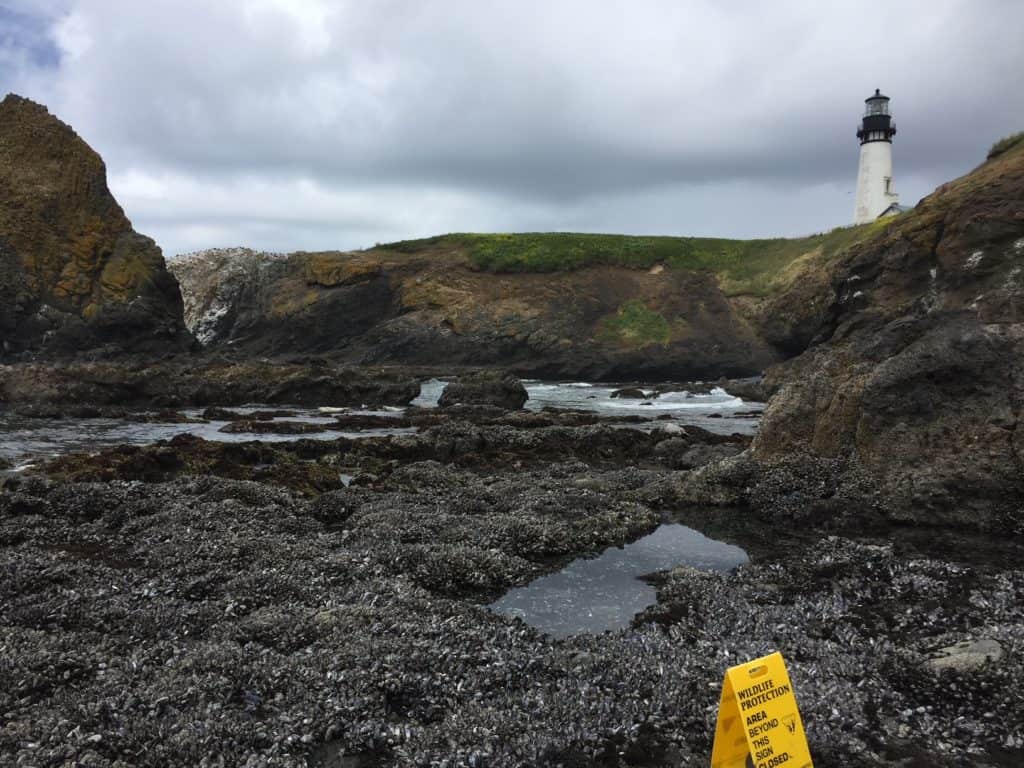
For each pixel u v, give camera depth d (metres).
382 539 15.32
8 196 77.44
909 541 15.83
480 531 15.95
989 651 9.55
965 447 17.38
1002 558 14.45
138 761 7.22
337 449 28.66
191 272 116.62
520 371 91.50
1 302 71.94
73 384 49.38
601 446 30.39
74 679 8.80
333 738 7.87
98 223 81.12
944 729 8.23
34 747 7.07
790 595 12.86
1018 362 17.80
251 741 7.63
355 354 96.06
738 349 93.31
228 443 25.55
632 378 92.12
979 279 53.19
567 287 100.75
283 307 102.56
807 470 19.19
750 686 5.59
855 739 7.89
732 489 19.80
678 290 100.69
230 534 15.14
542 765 7.38
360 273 101.69
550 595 13.17
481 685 9.02
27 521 15.58
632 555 15.53
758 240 110.81
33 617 10.54
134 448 23.80
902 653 9.98
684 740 7.96
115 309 77.38
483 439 30.27
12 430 37.50
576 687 8.89
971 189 57.62
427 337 94.88
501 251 107.00
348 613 10.98
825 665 9.69
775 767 5.54
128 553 14.27
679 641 10.86
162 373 53.78
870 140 112.56
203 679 8.66
